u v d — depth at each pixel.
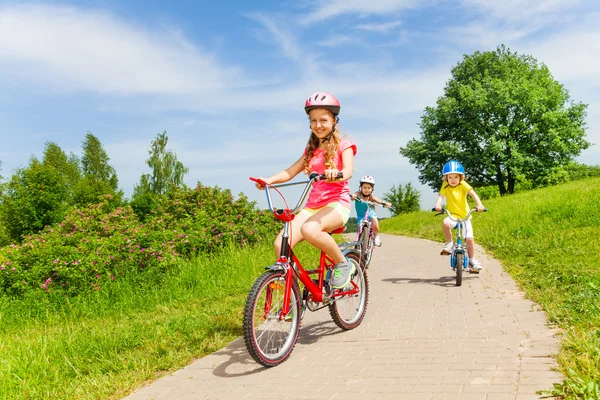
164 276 9.21
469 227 7.24
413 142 46.19
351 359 4.04
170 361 4.37
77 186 58.31
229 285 8.57
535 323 4.54
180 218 14.55
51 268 9.02
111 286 8.66
